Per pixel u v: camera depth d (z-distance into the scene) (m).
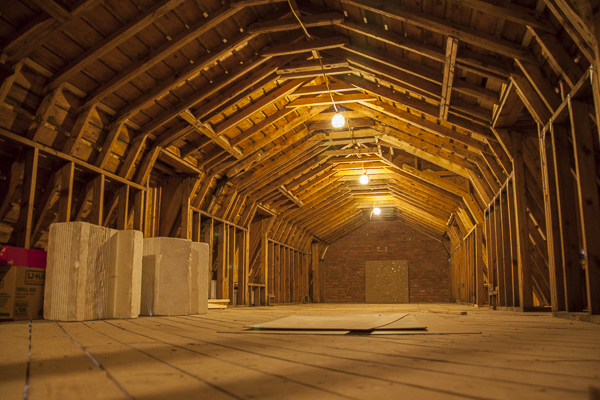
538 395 0.97
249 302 10.98
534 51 4.23
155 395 0.98
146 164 6.64
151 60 5.12
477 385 1.08
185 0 4.83
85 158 5.72
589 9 3.03
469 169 8.03
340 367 1.37
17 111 4.62
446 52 4.69
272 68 6.49
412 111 7.18
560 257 4.51
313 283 17.48
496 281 7.84
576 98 3.78
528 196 5.92
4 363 1.46
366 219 17.55
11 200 4.89
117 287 4.50
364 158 10.83
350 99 7.57
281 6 5.60
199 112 6.61
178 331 2.90
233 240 9.98
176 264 5.28
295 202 12.05
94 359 1.56
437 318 4.39
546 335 2.49
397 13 4.52
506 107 5.21
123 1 4.45
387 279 17.52
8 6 3.95
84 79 5.03
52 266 4.12
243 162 8.61
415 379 1.16
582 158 3.74
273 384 1.10
